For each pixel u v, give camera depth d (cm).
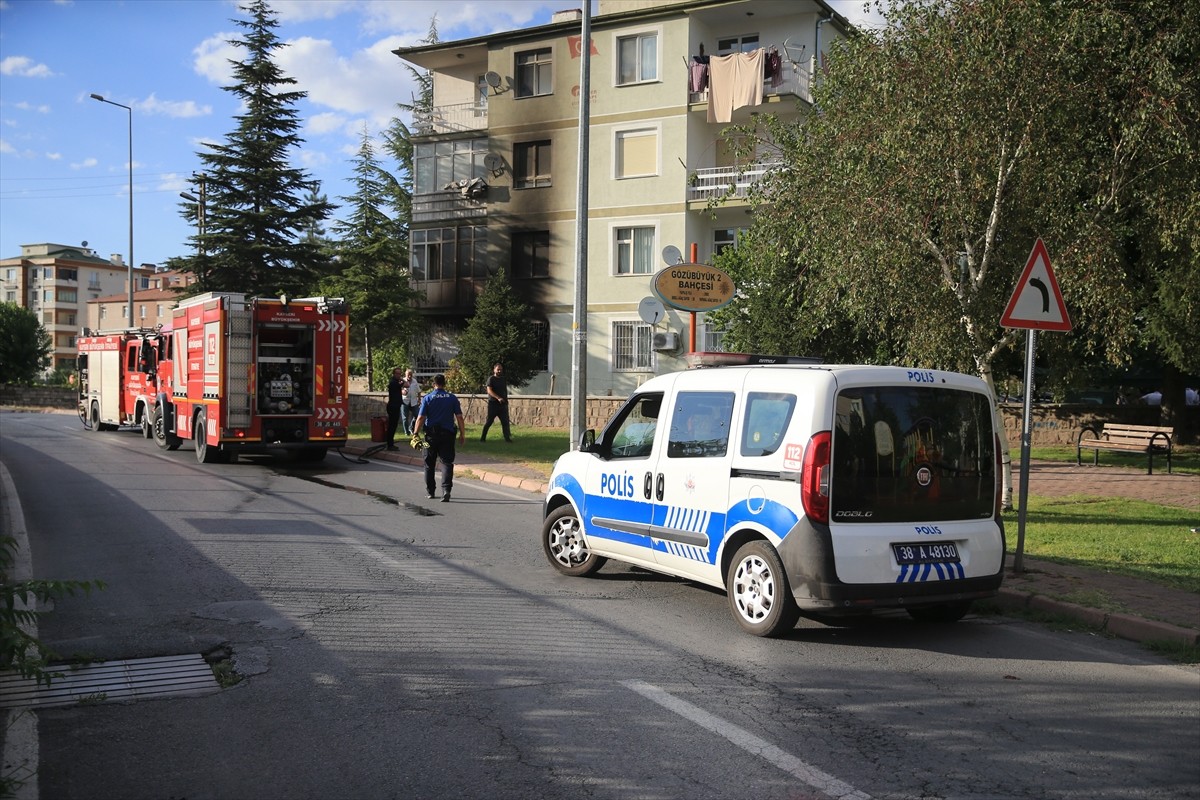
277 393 1817
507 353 3148
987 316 1149
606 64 3294
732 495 686
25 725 480
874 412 648
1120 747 464
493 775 422
